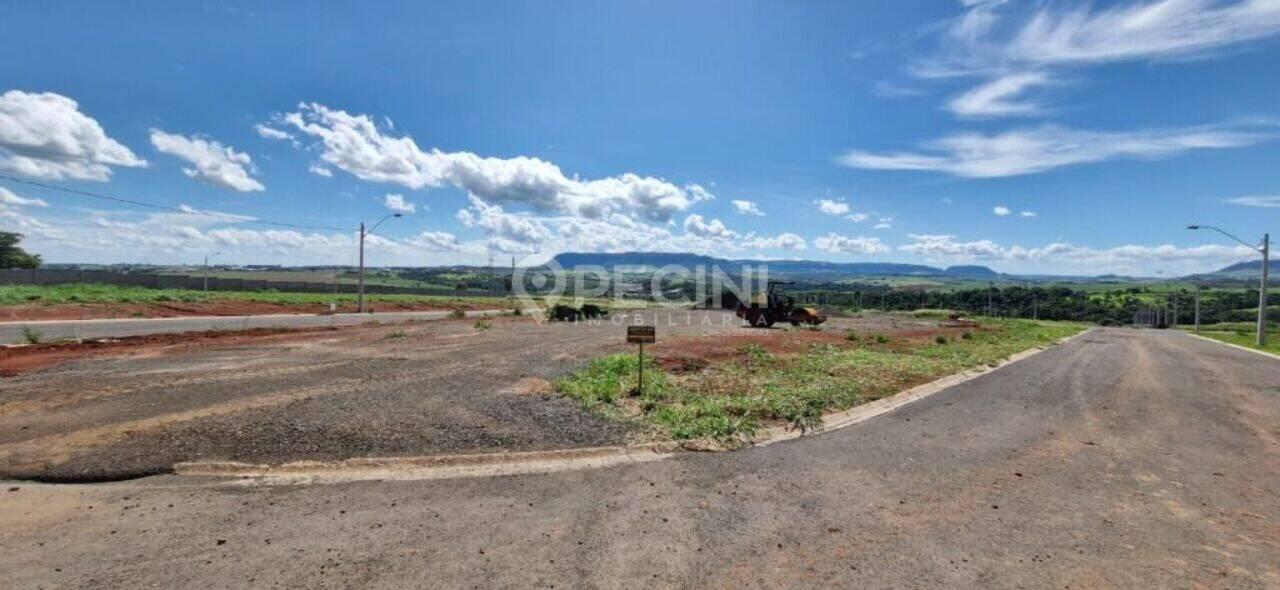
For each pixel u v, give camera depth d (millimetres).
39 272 44281
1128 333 43625
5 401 8672
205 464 6078
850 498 5512
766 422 8516
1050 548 4484
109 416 7863
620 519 4926
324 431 7316
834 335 24031
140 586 3748
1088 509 5312
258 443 6805
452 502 5285
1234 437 8211
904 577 3992
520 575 3936
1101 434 8289
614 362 12891
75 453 6332
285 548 4305
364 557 4168
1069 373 15445
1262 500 5605
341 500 5297
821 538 4605
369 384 10492
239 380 10648
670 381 11484
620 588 3787
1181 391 12539
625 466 6441
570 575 3947
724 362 14414
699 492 5625
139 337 17953
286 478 5875
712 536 4609
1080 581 3979
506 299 61031
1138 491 5824
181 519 4812
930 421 8984
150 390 9578
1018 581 3969
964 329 34188
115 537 4457
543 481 5898
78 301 31750
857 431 8258
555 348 16500
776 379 12039
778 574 4008
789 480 6027
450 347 16531
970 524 4930
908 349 19938
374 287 70188
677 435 7465
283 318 31312
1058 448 7480
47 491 5422
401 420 7961
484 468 6309
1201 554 4410
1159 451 7391
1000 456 7051
